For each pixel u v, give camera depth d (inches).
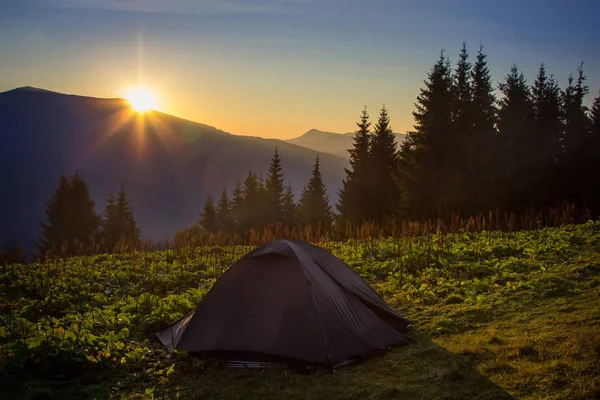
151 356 311.3
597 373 237.6
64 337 311.1
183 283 526.6
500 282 439.5
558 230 679.7
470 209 1542.8
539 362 259.8
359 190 2181.3
